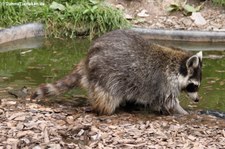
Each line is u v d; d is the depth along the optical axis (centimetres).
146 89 874
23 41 1347
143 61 868
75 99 925
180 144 724
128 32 892
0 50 1266
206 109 927
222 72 1134
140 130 774
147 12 1520
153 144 720
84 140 730
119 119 838
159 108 888
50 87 885
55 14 1405
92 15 1401
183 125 818
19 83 1010
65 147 692
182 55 892
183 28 1457
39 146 688
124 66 859
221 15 1515
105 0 1533
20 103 871
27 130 738
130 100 887
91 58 858
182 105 951
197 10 1523
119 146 707
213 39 1395
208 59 1248
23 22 1395
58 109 857
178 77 885
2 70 1104
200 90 1015
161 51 884
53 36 1389
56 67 1138
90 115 848
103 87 855
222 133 784
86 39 1388
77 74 880
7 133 726
